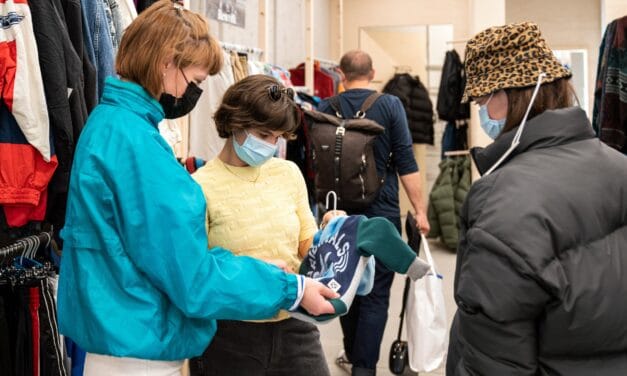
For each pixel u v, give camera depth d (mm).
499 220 903
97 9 1939
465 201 1010
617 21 2771
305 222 1604
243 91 1375
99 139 1065
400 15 7098
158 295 1050
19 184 1633
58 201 1863
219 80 2775
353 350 2592
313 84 4797
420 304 2223
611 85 2785
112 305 1025
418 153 6973
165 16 1110
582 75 7598
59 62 1659
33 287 1503
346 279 1207
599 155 991
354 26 7211
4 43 1580
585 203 922
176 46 1100
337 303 1144
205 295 1011
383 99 2631
